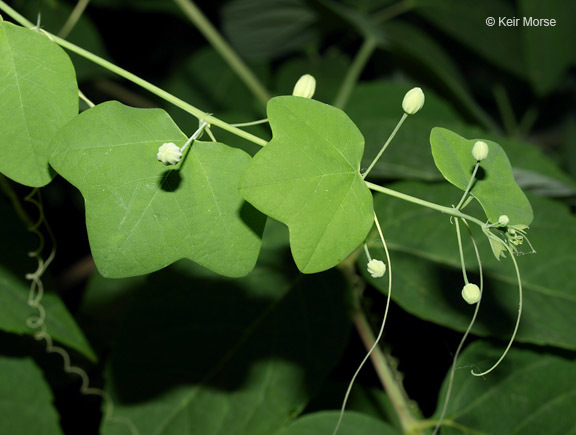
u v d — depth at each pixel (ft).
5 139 1.15
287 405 1.50
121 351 1.52
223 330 1.54
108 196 1.14
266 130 2.02
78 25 2.29
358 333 1.69
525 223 1.17
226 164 1.16
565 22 2.56
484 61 3.11
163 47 2.87
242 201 1.15
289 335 1.54
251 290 1.57
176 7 2.67
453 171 1.17
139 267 1.14
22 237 1.54
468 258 1.57
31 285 1.52
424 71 2.62
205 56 2.71
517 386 1.52
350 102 2.36
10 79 1.16
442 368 1.53
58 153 1.14
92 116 1.15
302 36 2.79
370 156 1.80
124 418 1.49
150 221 1.14
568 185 1.84
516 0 2.79
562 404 1.50
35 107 1.16
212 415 1.49
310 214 1.12
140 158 1.15
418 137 1.88
